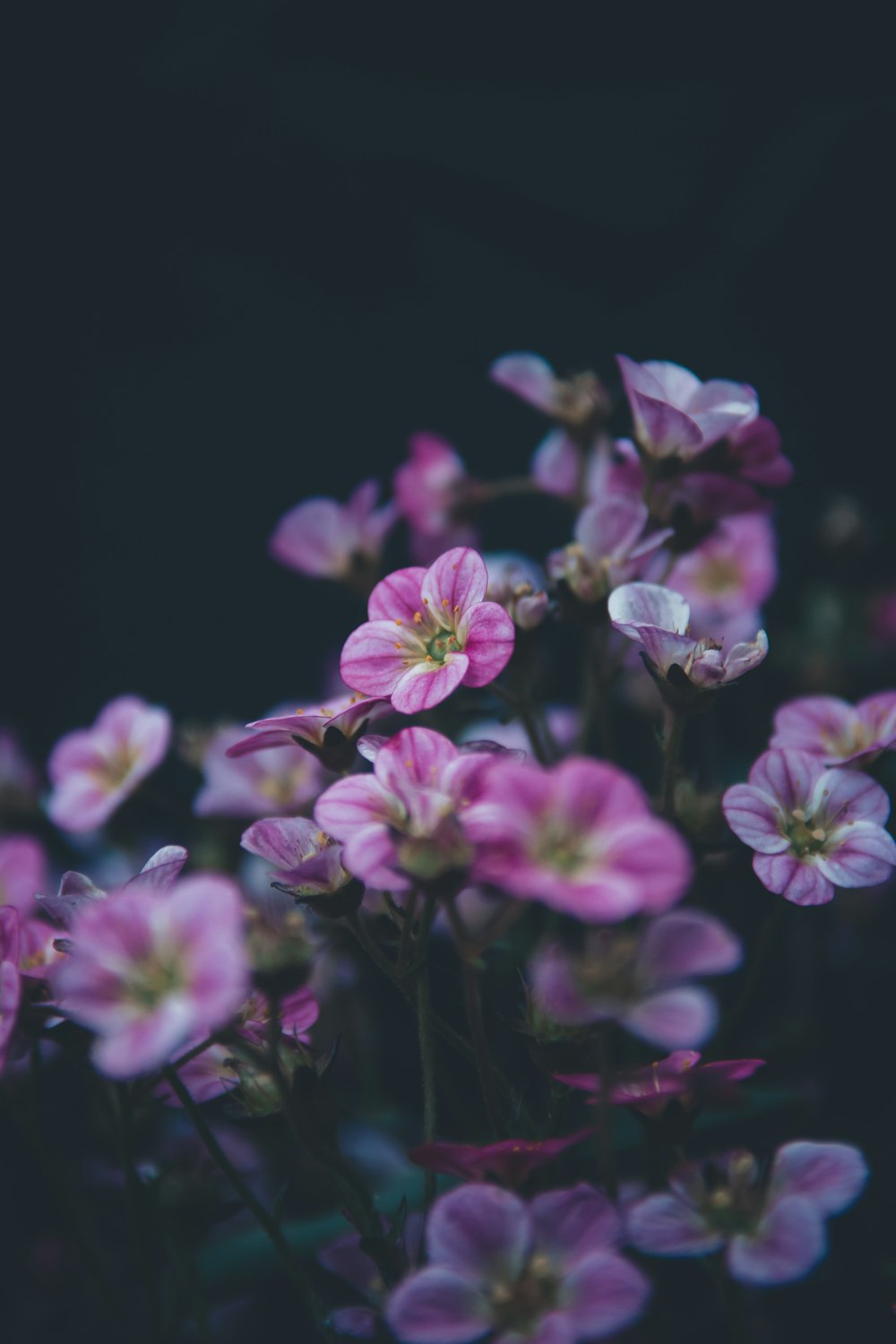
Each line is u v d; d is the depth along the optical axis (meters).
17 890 0.25
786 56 0.42
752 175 0.43
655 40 0.42
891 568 0.44
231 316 0.46
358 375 0.46
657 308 0.45
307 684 0.45
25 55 0.41
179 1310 0.23
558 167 0.43
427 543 0.30
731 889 0.30
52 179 0.42
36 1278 0.28
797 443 0.45
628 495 0.24
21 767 0.32
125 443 0.45
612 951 0.19
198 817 0.27
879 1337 0.25
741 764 0.32
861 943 0.33
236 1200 0.23
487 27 0.43
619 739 0.36
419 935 0.20
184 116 0.42
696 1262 0.23
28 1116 0.23
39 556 0.44
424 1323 0.18
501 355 0.45
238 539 0.45
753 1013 0.31
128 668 0.44
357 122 0.43
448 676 0.20
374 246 0.45
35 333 0.44
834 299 0.44
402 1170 0.26
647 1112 0.20
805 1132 0.28
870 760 0.22
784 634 0.35
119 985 0.18
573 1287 0.18
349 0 0.43
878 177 0.42
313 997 0.21
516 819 0.18
